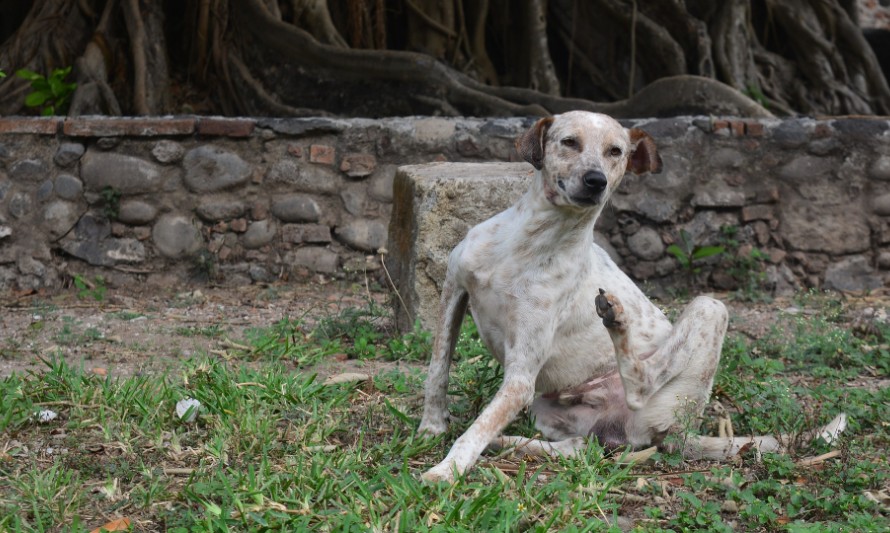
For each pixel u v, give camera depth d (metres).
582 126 3.68
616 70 11.32
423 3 11.15
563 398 4.16
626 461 3.95
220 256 8.17
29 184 7.96
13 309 7.14
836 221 8.42
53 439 4.01
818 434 4.28
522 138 3.79
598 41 11.38
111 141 8.00
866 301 7.98
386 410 4.51
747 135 8.38
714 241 8.37
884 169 8.37
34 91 10.10
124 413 4.18
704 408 4.29
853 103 11.27
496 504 3.26
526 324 3.82
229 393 4.44
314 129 8.23
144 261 8.06
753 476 3.87
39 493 3.36
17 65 10.41
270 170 8.22
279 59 10.44
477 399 4.46
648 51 11.07
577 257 3.88
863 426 4.58
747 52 11.17
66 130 7.93
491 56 11.65
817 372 5.62
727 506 3.53
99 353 5.71
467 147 8.31
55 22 10.62
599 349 4.09
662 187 8.33
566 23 11.48
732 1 11.16
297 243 8.24
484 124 8.34
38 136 7.98
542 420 4.27
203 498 3.37
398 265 6.54
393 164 8.30
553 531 3.21
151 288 7.96
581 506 3.37
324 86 10.23
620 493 3.65
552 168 3.69
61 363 4.67
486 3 11.25
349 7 10.83
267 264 8.23
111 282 7.99
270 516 3.16
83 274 7.98
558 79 11.59
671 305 7.83
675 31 11.09
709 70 10.84
